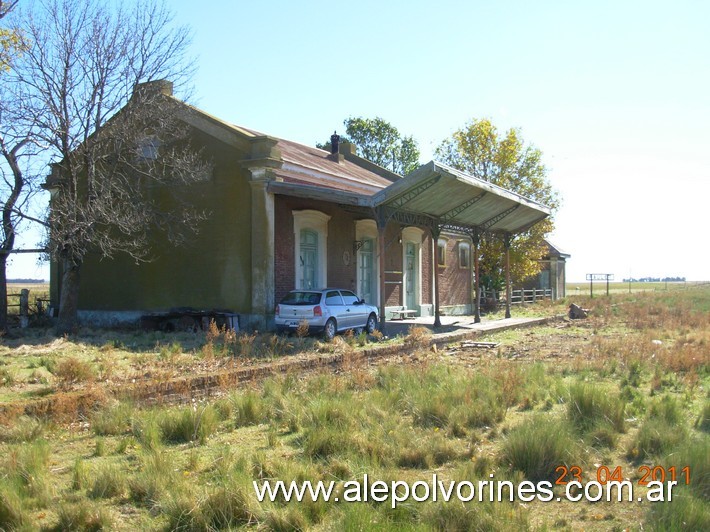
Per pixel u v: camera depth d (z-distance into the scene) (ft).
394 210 62.80
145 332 61.41
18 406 28.09
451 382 34.27
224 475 19.81
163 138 65.21
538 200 121.60
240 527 17.03
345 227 75.56
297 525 16.83
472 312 109.09
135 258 68.13
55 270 73.97
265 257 61.46
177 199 65.77
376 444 23.07
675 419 26.73
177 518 17.02
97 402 29.76
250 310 61.98
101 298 71.15
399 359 49.73
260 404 29.32
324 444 23.13
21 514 17.13
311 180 72.13
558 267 163.84
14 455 21.40
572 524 17.29
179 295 66.08
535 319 88.22
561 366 42.45
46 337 54.60
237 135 63.21
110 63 56.49
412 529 15.92
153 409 28.84
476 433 25.90
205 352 43.65
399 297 89.56
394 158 183.73
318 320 57.52
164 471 20.27
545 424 23.12
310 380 36.68
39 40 54.29
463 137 122.93
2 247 55.88
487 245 118.73
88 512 17.42
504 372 36.32
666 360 42.42
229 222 63.57
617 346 51.26
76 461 21.24
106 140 58.34
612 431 25.16
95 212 55.77
